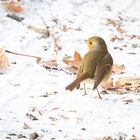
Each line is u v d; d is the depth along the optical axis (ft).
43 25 54.54
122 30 56.65
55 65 47.32
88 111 38.65
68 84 43.65
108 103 40.29
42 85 43.04
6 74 44.62
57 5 58.90
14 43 50.37
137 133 35.14
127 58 50.78
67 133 35.04
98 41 42.78
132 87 44.01
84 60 41.78
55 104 39.70
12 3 56.54
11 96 40.60
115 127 36.04
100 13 59.16
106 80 42.19
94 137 34.50
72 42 52.70
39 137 34.30
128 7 61.31
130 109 39.19
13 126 35.70
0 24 53.31
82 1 60.39
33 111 38.34
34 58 48.19
